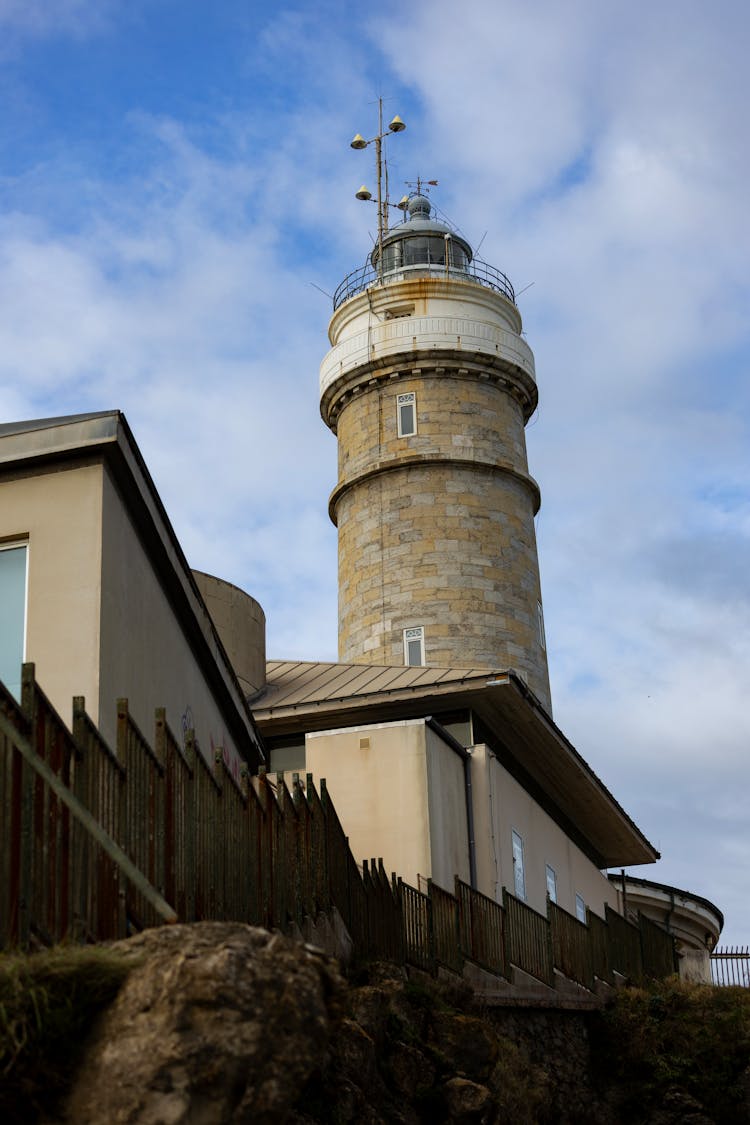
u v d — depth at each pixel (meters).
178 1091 6.93
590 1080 27.69
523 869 30.73
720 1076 27.47
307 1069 7.17
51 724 10.12
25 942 9.27
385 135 53.06
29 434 14.86
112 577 14.70
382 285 47.69
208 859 13.33
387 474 45.81
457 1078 18.25
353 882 19.28
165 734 12.48
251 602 33.06
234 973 7.16
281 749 30.80
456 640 43.41
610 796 37.06
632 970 33.72
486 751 29.25
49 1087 7.15
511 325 48.59
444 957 22.42
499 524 45.34
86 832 10.48
